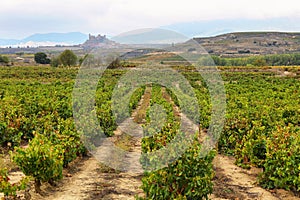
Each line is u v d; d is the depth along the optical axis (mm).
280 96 27750
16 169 11539
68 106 19141
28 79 50969
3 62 91062
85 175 11172
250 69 68312
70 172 11438
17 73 59156
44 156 9047
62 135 11805
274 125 13977
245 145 11711
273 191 9891
